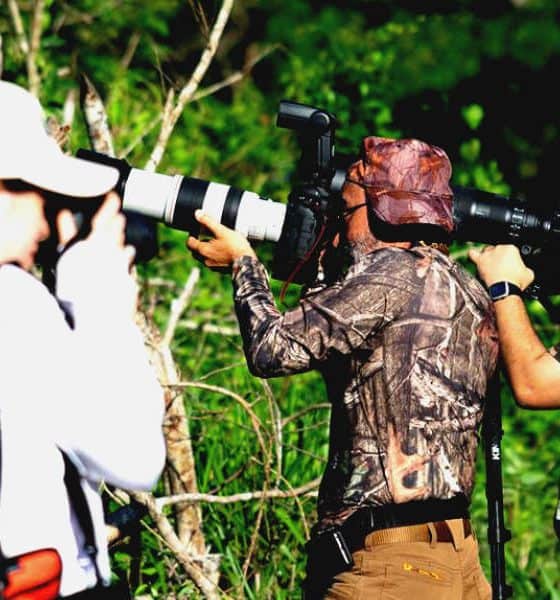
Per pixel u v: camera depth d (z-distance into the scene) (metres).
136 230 6.84
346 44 20.03
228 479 10.76
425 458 7.73
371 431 7.79
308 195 8.18
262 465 10.66
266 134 19.77
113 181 6.67
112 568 10.40
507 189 17.28
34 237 6.70
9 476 6.43
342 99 16.84
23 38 14.88
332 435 8.02
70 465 6.70
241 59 25.08
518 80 22.00
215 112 19.67
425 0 22.67
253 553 11.02
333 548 7.81
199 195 8.38
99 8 18.55
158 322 13.61
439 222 7.95
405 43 20.00
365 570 7.71
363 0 23.27
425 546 7.69
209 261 8.39
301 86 17.59
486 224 8.55
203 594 10.08
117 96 16.16
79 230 6.68
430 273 7.89
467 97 20.28
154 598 10.44
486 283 8.55
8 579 6.38
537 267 8.63
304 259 8.19
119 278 6.61
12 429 6.45
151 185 8.41
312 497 11.44
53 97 14.95
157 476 6.59
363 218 8.06
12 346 6.45
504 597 8.45
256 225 8.35
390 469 7.73
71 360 6.44
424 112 17.94
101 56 17.69
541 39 22.28
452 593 7.73
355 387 7.84
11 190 6.64
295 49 23.22
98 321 6.48
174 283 14.13
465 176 16.70
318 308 7.79
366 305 7.75
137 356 6.52
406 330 7.79
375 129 16.94
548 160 21.62
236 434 11.75
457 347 7.89
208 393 12.44
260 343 7.82
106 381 6.41
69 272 6.58
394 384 7.75
